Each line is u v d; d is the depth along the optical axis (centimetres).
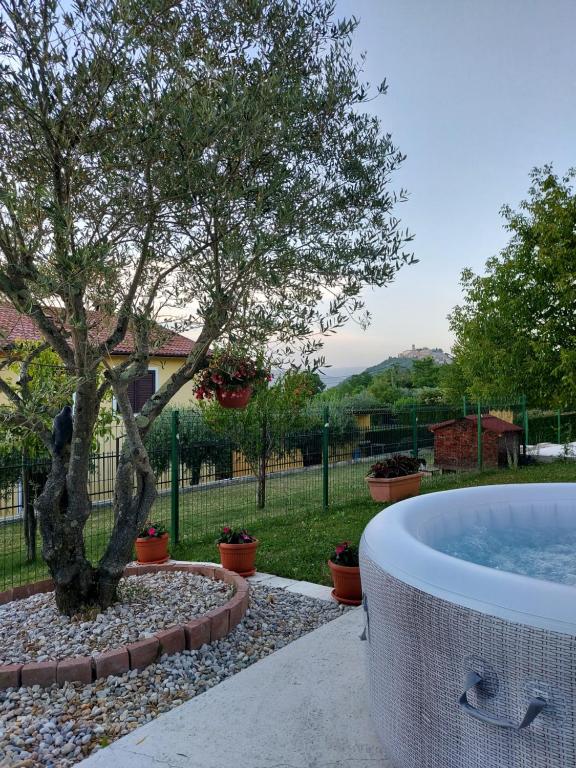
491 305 1195
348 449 1070
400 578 211
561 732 154
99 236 294
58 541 345
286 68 338
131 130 276
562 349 1094
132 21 270
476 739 175
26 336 637
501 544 392
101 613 354
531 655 161
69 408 357
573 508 420
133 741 239
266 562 541
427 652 194
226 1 320
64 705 271
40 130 277
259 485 857
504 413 1351
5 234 277
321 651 327
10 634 330
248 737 240
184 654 323
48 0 263
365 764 220
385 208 373
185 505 869
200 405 856
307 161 357
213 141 289
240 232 306
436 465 1234
